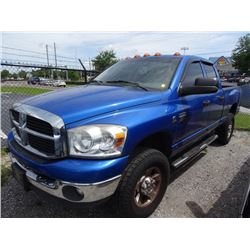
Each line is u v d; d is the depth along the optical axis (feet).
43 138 6.75
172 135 8.77
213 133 15.23
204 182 11.20
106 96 7.88
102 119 6.65
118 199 7.16
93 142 6.21
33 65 15.70
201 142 12.96
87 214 8.59
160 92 8.68
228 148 16.40
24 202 9.23
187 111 9.50
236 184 11.09
